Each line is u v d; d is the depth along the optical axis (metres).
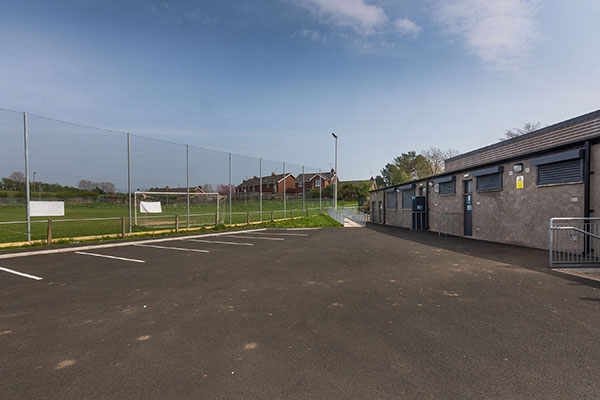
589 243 8.07
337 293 5.39
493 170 11.73
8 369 3.03
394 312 4.42
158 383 2.76
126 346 3.49
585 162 8.12
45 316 4.45
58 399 2.54
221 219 23.75
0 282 6.33
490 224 12.18
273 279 6.46
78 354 3.32
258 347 3.43
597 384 2.63
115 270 7.41
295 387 2.67
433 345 3.40
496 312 4.33
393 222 23.27
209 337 3.70
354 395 2.55
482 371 2.88
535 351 3.23
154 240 13.21
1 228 17.09
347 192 55.09
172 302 5.02
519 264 7.50
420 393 2.56
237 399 2.52
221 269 7.47
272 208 24.92
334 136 28.52
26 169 11.24
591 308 4.41
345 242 12.52
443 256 8.84
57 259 8.88
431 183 17.38
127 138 14.66
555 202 9.20
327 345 3.45
